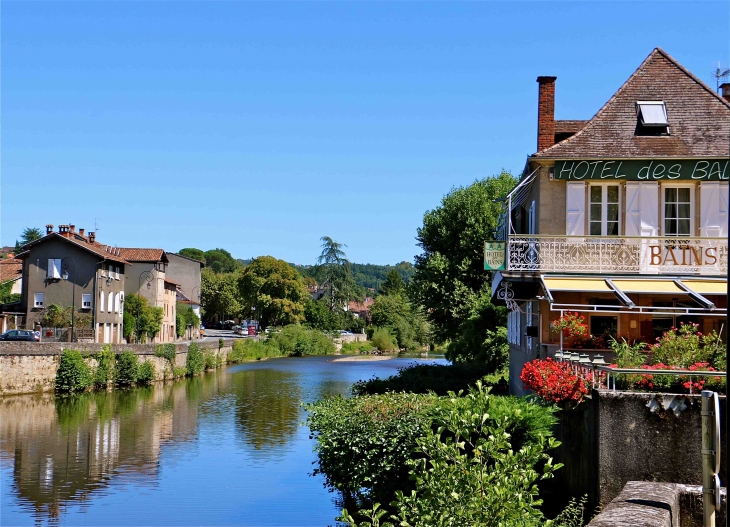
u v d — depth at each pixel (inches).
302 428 1419.8
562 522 480.7
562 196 901.8
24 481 992.9
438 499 355.3
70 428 1398.9
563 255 868.6
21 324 2581.2
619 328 880.3
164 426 1433.3
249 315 5236.2
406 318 5024.6
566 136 1084.5
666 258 861.2
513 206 1206.9
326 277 5275.6
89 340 2474.2
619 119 926.4
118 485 973.8
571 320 793.6
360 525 370.9
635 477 526.9
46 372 1873.8
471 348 1642.5
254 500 890.1
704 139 899.4
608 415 534.6
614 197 897.5
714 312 834.2
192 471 1049.5
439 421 629.0
